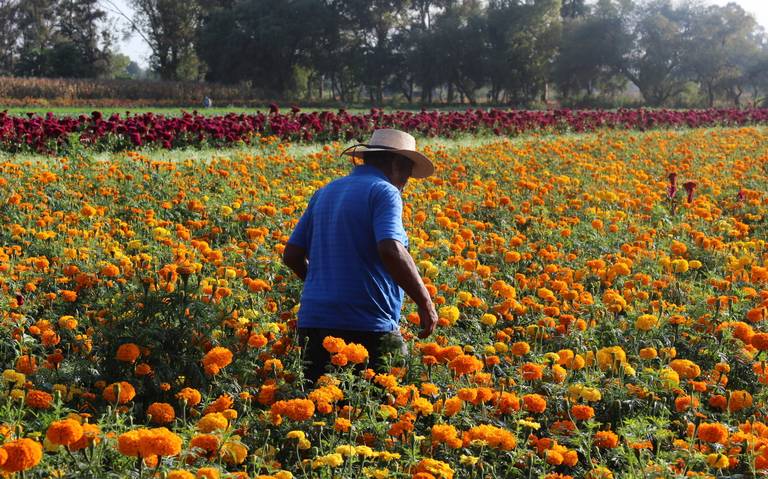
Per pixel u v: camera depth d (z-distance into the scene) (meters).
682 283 5.52
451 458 3.06
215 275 5.02
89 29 98.12
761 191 10.06
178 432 3.00
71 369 3.49
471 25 83.06
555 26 83.12
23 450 1.98
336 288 3.93
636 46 81.44
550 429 3.42
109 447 2.56
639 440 3.07
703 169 11.76
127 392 2.92
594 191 9.77
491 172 11.55
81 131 15.01
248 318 4.09
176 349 3.75
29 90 64.62
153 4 92.38
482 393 3.11
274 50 83.06
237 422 3.10
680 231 7.37
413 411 3.18
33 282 4.82
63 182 9.34
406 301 4.87
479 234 7.12
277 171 11.05
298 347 3.68
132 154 12.05
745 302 4.96
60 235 6.28
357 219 3.97
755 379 4.05
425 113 20.77
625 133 21.36
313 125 17.78
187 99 73.19
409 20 92.12
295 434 2.82
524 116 22.06
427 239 6.62
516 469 2.91
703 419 3.47
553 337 4.41
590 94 89.69
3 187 8.53
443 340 4.14
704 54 80.06
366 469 2.74
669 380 3.46
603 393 3.62
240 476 2.54
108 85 70.12
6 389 3.16
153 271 4.57
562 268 5.84
